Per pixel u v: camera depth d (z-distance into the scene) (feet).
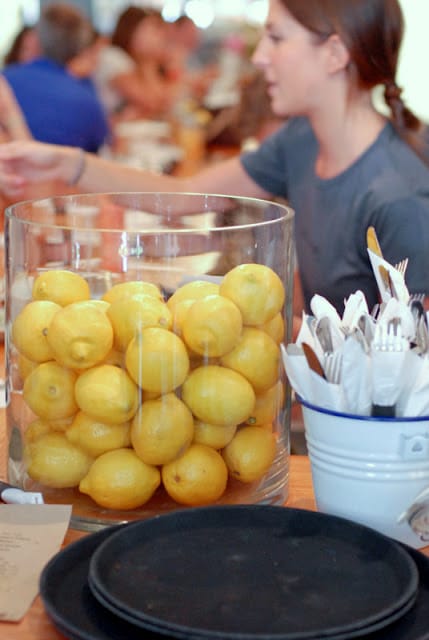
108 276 4.52
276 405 4.56
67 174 9.65
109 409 4.27
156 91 20.29
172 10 23.41
